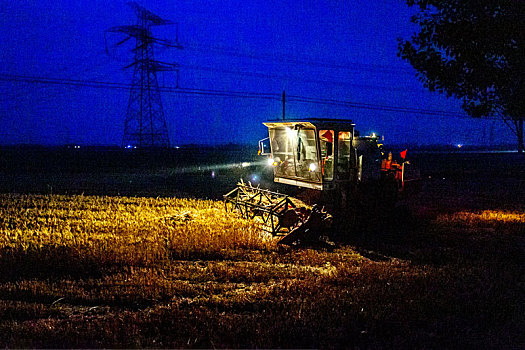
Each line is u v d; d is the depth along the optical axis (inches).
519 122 481.7
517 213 693.3
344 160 549.3
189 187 1099.3
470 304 258.5
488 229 555.8
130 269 338.3
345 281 310.0
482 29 369.1
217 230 478.9
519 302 265.9
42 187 1024.2
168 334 218.2
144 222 549.6
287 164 581.6
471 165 2187.5
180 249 398.3
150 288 289.1
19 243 404.8
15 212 606.5
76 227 505.0
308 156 536.1
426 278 315.0
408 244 471.8
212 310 253.8
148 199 798.5
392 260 395.2
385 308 247.8
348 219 533.0
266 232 486.0
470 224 583.8
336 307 253.0
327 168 520.4
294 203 517.7
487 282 301.6
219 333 216.4
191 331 216.1
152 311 249.6
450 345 204.7
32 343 195.6
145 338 209.8
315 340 207.5
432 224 584.1
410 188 647.8
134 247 392.8
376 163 584.1
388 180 581.6
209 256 386.6
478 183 1312.7
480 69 401.7
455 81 423.2
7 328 215.3
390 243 476.7
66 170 1654.8
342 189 545.3
